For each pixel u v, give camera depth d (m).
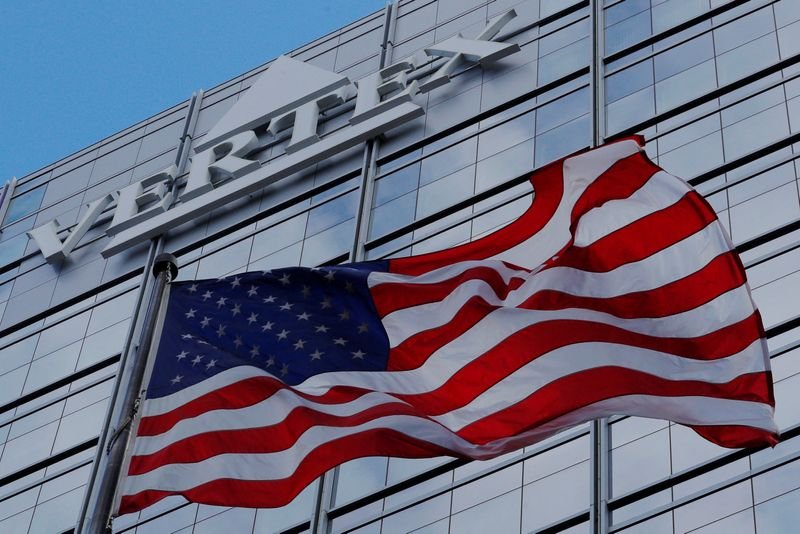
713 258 25.00
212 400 23.64
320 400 23.94
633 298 24.78
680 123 41.50
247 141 50.38
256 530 37.25
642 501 32.31
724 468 32.00
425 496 35.53
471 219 42.69
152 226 49.16
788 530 30.09
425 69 49.78
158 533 38.78
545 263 25.42
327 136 49.31
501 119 45.69
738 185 38.53
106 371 45.81
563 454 34.47
